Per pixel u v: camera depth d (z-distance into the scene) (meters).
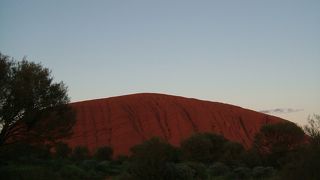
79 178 28.72
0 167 24.17
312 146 17.98
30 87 28.91
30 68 30.25
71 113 32.38
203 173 29.14
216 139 51.16
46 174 24.00
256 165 43.59
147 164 22.73
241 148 50.75
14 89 28.06
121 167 38.44
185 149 47.84
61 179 24.73
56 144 32.25
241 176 32.59
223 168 34.84
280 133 45.44
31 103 29.09
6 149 29.14
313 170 17.47
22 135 29.94
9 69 28.92
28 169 23.73
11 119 28.44
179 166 25.22
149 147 23.14
